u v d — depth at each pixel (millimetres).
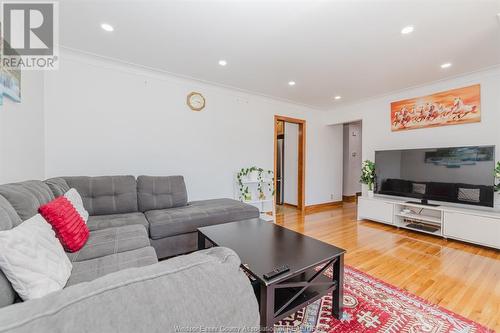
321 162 5121
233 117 3773
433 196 3162
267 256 1402
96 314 331
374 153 4074
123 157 2855
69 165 2543
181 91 3254
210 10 1782
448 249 2645
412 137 3590
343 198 6051
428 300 1666
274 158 4293
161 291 386
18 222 1036
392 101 3852
